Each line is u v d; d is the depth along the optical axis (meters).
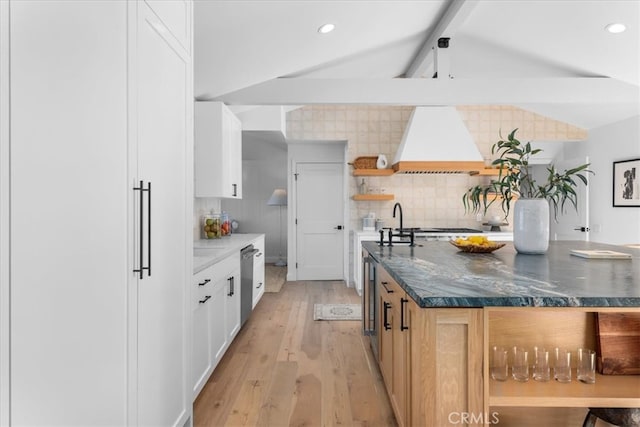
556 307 1.22
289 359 2.91
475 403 1.26
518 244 2.35
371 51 4.26
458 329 1.27
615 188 5.02
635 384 1.40
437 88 4.11
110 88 1.20
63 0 1.00
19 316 0.89
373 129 5.69
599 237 5.30
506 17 3.64
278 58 3.59
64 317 1.02
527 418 1.71
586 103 4.26
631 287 1.36
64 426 1.02
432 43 4.18
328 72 4.59
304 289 5.45
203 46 2.98
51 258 0.98
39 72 0.94
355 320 3.92
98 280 1.15
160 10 1.55
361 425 2.04
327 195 6.16
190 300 1.88
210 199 4.38
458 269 1.76
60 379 1.01
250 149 7.22
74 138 1.05
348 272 5.67
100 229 1.16
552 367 1.54
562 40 3.80
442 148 5.21
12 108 0.87
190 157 1.88
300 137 5.69
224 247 3.13
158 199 1.53
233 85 3.88
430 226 5.67
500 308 1.24
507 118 5.75
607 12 3.23
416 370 1.40
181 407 1.78
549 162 6.21
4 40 0.85
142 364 1.40
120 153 1.25
